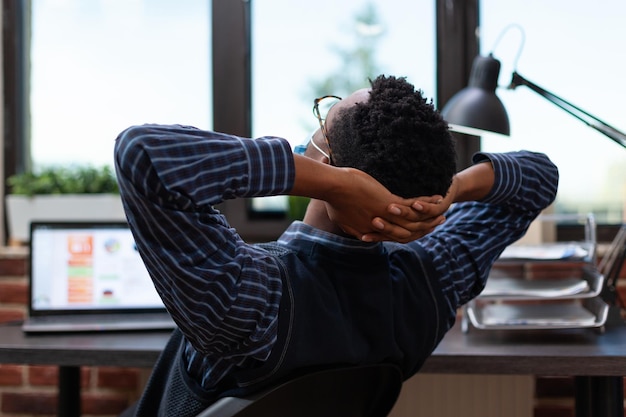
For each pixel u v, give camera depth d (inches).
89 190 84.5
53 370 83.9
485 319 60.0
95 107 89.0
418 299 36.0
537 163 39.9
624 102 79.4
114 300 67.3
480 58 58.8
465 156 82.5
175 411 34.7
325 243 34.2
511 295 60.6
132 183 27.2
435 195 30.7
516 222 39.9
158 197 27.3
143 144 27.0
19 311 82.5
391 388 37.5
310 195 29.9
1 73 90.0
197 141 28.0
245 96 85.8
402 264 36.5
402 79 31.8
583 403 63.2
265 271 31.0
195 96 87.4
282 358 31.3
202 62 87.3
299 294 31.7
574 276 76.6
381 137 29.9
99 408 82.9
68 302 66.9
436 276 37.0
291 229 35.7
